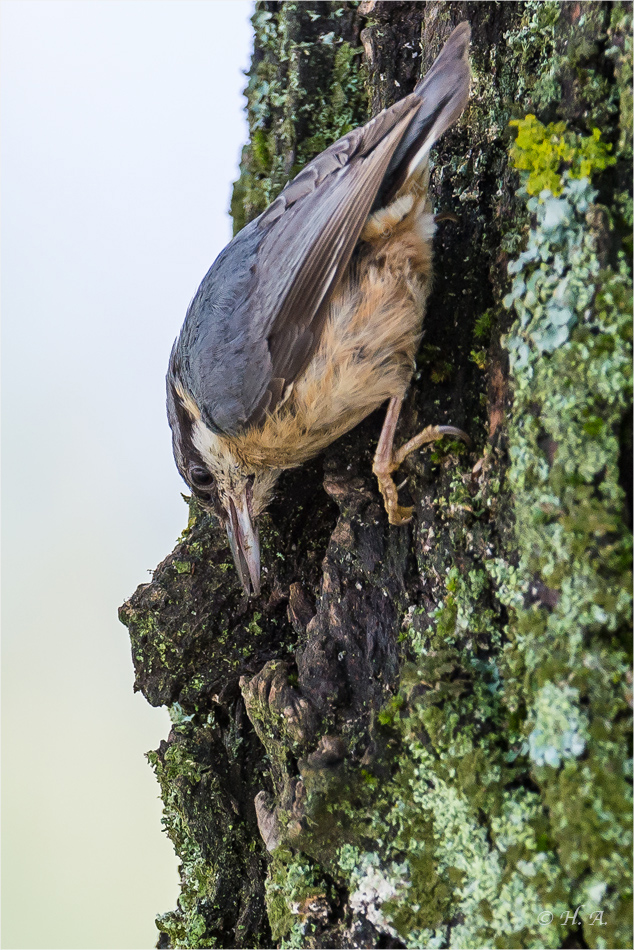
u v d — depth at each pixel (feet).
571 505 13.39
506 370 15.57
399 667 17.16
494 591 15.47
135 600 22.30
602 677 12.94
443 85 17.44
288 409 19.97
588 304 13.85
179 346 22.06
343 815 16.08
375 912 15.42
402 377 18.74
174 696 22.02
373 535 18.65
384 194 18.34
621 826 12.51
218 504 21.99
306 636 19.66
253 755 21.65
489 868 14.02
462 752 14.47
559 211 14.48
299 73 23.93
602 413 13.44
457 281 18.37
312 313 18.97
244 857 21.22
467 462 16.96
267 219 20.36
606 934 12.41
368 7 22.30
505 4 18.12
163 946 23.06
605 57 14.69
